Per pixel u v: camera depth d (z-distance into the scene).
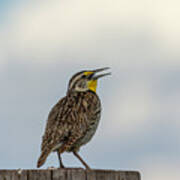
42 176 7.20
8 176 7.02
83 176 7.51
